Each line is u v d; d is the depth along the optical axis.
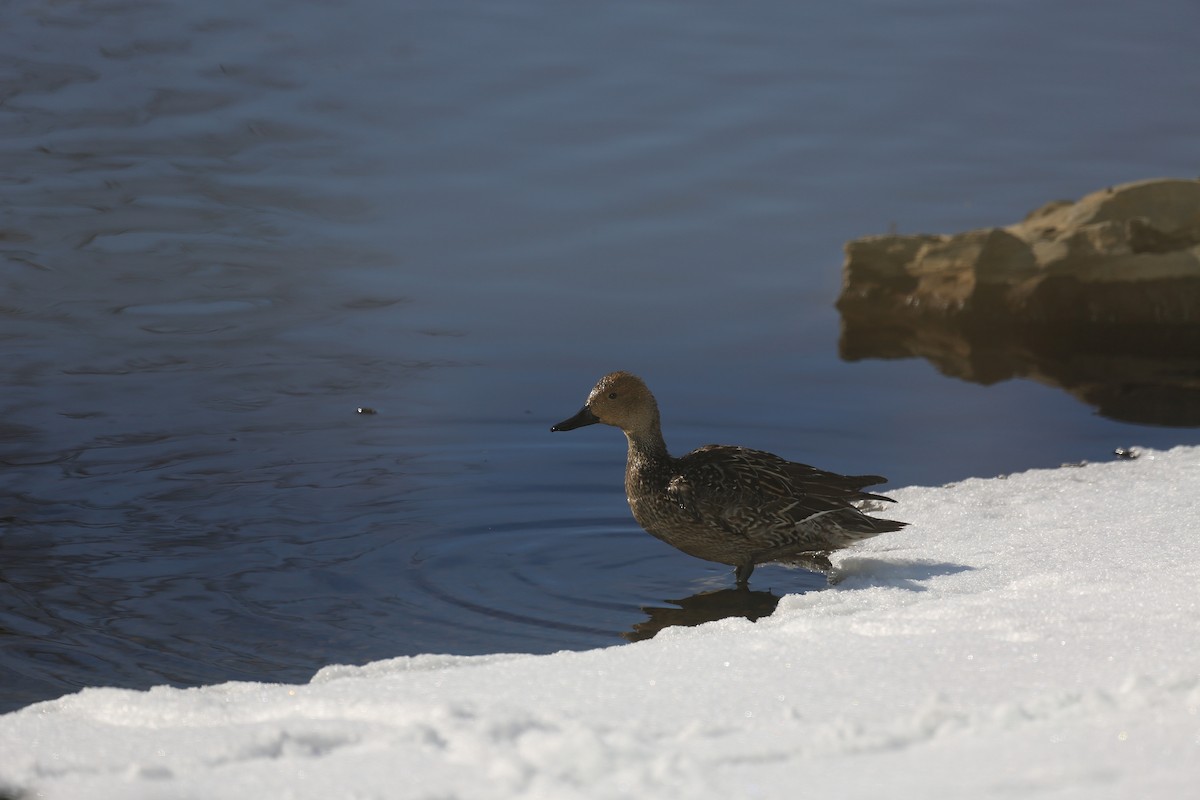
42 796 5.39
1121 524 10.00
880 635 7.09
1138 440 13.16
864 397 14.69
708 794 4.93
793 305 17.80
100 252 18.28
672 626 8.46
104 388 14.16
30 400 13.71
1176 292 17.62
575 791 5.03
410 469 12.20
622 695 6.24
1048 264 17.91
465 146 22.05
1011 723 5.45
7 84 23.42
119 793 5.31
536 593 9.56
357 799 5.13
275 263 18.27
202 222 19.38
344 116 22.92
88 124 22.27
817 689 6.18
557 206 20.30
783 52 25.80
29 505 11.06
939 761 5.11
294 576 9.77
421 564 10.06
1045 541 9.70
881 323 17.78
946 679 6.20
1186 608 7.23
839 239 19.44
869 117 23.20
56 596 9.29
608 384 10.41
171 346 15.55
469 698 6.29
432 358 15.53
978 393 14.91
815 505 9.90
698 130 22.72
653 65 25.03
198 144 21.88
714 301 17.73
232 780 5.38
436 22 26.73
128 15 26.56
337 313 16.86
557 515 11.23
